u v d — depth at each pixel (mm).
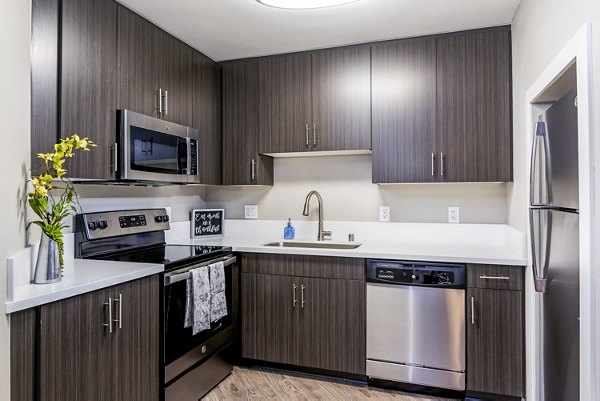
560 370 1662
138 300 1948
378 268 2531
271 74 3098
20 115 1610
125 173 2180
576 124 1389
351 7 2332
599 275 1202
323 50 2971
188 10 2357
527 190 2154
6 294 1398
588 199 1241
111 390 1782
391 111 2807
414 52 2762
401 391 2539
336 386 2605
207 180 3029
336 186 3285
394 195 3135
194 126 2896
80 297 1640
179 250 2631
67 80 1925
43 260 1644
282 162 3443
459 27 2619
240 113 3182
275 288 2783
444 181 2703
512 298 2279
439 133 2709
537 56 1934
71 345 1596
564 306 1573
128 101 2295
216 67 3189
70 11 1944
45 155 1710
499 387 2305
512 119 2564
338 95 2928
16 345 1398
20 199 1619
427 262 2428
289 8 2336
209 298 2438
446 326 2393
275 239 3318
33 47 1774
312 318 2693
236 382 2668
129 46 2312
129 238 2627
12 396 1380
